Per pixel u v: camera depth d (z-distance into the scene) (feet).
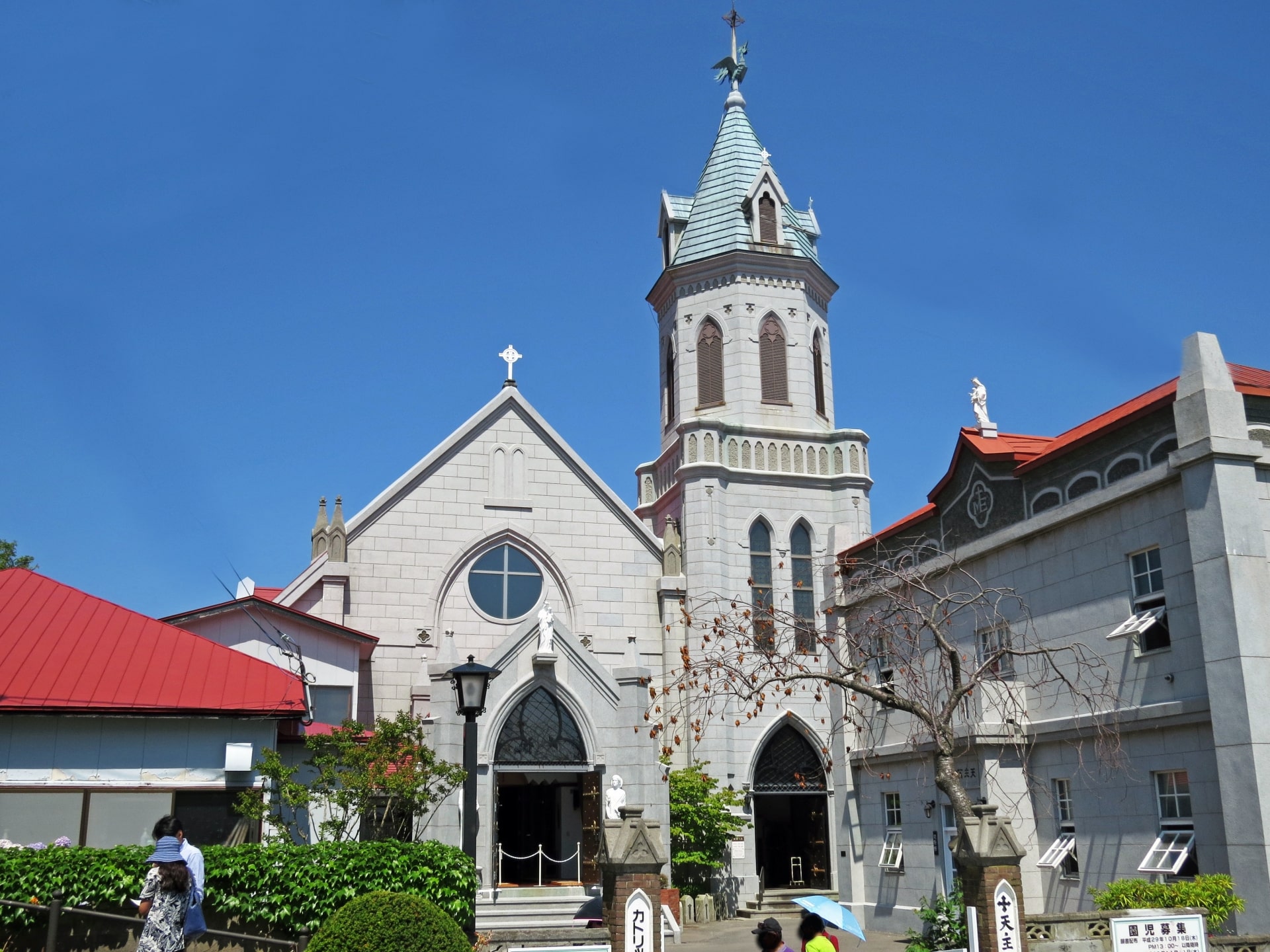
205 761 80.59
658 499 148.15
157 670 82.12
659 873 59.36
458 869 69.31
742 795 124.26
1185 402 73.00
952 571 95.14
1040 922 60.18
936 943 72.18
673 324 151.02
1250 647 67.97
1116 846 76.79
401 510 125.80
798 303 147.74
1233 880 66.49
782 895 123.95
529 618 107.14
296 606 120.47
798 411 144.15
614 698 106.42
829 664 113.60
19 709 75.77
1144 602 76.54
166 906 46.55
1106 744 77.25
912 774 97.55
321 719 108.99
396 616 122.83
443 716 98.53
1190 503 72.02
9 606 84.48
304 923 66.03
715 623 84.12
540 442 132.05
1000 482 96.07
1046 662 82.58
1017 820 84.28
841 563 91.35
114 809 78.13
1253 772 66.08
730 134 157.17
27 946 62.23
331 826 80.74
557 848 116.78
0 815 76.07
